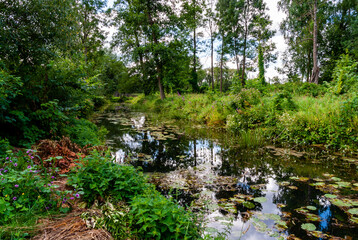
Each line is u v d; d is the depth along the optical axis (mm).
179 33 19688
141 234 1798
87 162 2576
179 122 10969
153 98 22766
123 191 2371
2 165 2336
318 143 5957
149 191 2461
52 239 1579
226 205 2879
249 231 2324
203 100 12438
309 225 2426
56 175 2725
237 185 3586
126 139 7223
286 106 7523
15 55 4426
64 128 4719
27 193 1919
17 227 1602
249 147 6020
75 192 2143
